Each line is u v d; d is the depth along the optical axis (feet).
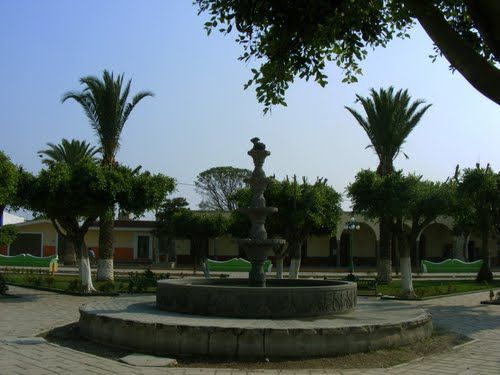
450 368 25.05
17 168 57.93
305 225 77.36
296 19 18.58
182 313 32.58
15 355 26.16
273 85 21.31
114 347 29.04
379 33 20.57
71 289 63.05
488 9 12.51
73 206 57.67
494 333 36.73
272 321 29.63
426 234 161.58
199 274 107.14
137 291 67.10
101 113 76.13
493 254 165.17
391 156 85.40
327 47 21.24
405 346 30.01
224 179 202.18
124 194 59.31
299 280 44.32
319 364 25.49
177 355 26.71
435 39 13.57
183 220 114.83
